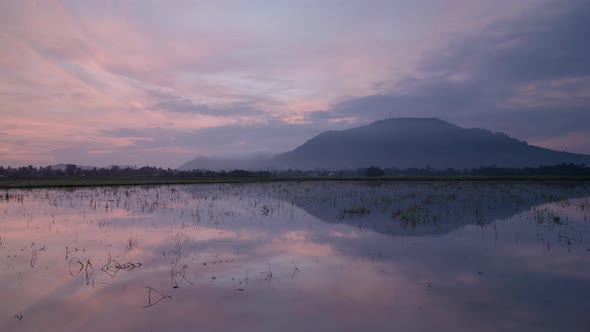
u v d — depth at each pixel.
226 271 7.93
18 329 5.25
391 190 35.12
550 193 30.16
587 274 7.64
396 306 6.00
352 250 9.80
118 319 5.56
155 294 6.57
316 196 27.62
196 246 10.30
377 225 13.84
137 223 14.34
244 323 5.41
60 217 16.05
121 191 33.34
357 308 5.92
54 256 9.23
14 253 9.54
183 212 17.72
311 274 7.71
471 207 19.58
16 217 16.03
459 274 7.68
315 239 11.24
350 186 43.53
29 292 6.68
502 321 5.44
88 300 6.30
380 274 7.70
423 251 9.68
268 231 12.60
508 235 11.85
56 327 5.32
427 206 20.11
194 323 5.42
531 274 7.66
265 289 6.81
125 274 7.74
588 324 5.32
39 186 39.25
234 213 17.34
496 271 7.88
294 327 5.29
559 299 6.27
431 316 5.61
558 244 10.48
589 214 16.78
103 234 12.08
